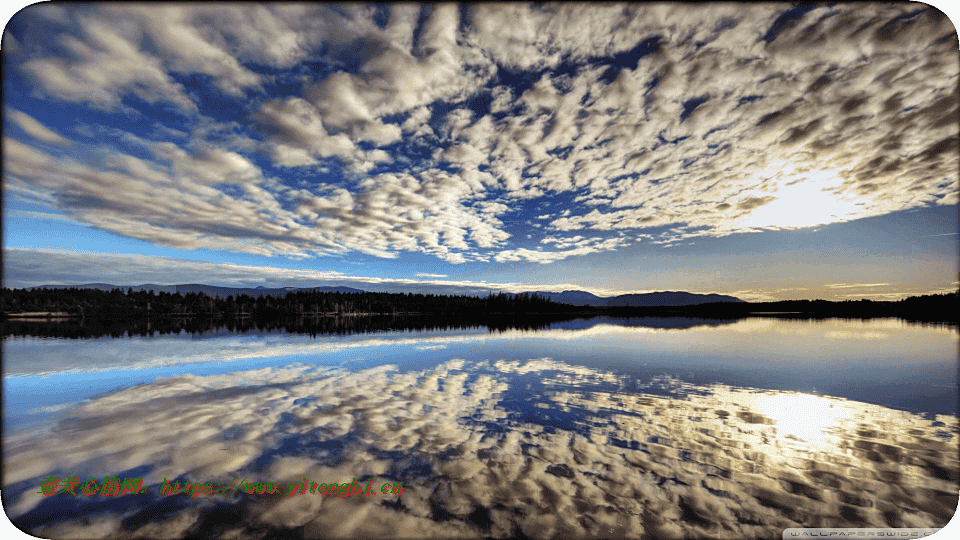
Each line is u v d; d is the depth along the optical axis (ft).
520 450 26.43
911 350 81.05
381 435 29.19
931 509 19.52
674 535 17.42
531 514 18.79
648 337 117.70
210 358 74.90
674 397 41.42
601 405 38.11
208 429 30.53
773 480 22.40
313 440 28.07
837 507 19.72
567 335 130.82
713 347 89.51
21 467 23.68
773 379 51.24
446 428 30.89
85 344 108.06
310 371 58.65
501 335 134.41
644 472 23.26
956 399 40.40
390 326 211.82
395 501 19.85
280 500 19.89
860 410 36.42
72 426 31.30
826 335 119.55
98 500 19.86
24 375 56.08
